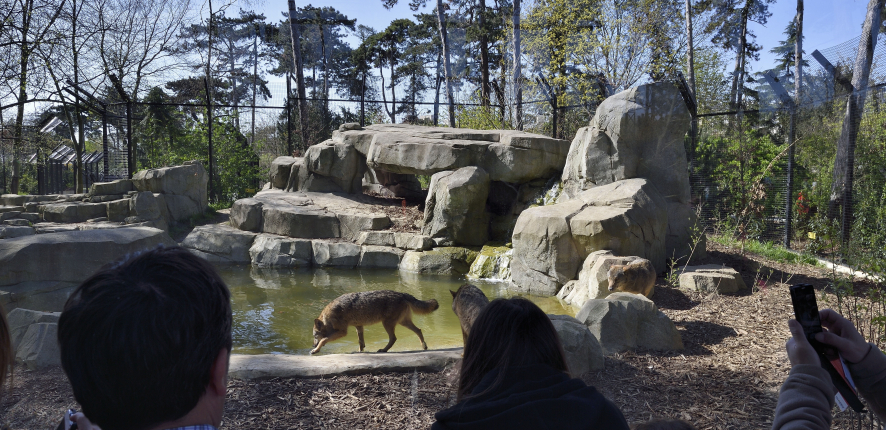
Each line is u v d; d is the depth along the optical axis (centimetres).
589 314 580
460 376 160
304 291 1001
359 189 1644
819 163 1209
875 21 618
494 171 1363
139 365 78
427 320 816
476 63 2078
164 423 85
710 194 1095
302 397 417
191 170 1494
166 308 80
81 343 79
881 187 970
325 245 1283
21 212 1299
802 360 122
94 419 85
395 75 1933
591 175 1100
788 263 1055
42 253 640
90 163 2488
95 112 1833
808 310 128
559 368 153
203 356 84
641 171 1045
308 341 693
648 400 426
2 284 614
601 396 140
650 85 743
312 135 1756
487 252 1185
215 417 92
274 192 1562
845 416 371
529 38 991
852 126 936
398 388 438
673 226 1028
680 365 518
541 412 130
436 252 1224
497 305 157
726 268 914
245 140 1970
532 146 1340
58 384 429
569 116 1392
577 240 964
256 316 815
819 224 834
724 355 552
